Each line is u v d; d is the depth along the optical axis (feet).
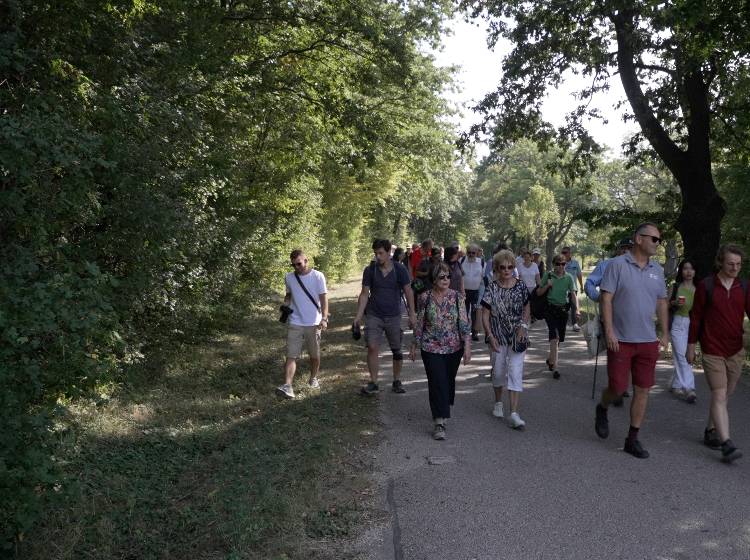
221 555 13.43
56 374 13.73
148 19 28.71
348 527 14.58
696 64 38.65
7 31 19.20
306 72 51.13
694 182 42.75
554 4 43.34
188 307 31.17
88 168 16.53
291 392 26.32
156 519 15.10
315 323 27.02
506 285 22.75
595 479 17.33
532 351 38.68
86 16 22.24
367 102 55.16
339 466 18.45
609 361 19.70
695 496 16.14
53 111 17.80
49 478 11.93
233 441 20.85
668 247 72.95
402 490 16.74
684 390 26.05
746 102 45.01
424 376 31.07
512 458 19.13
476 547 13.58
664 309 19.43
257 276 47.70
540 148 53.01
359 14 45.42
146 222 22.44
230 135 37.63
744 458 19.06
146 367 28.78
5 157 14.25
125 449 19.52
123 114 21.75
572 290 30.55
